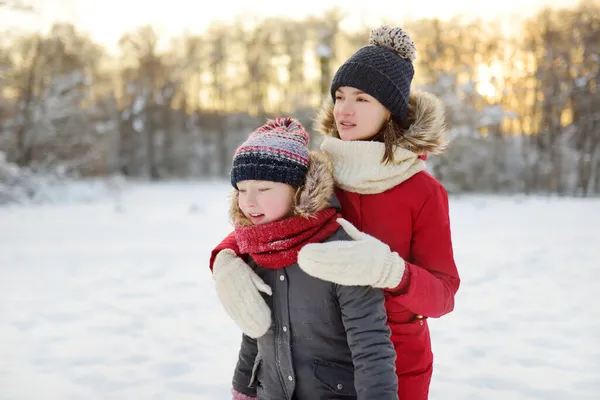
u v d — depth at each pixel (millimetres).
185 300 5688
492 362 3811
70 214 16266
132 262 7859
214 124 50156
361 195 1755
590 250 8648
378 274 1480
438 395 3238
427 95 1864
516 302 5492
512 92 37156
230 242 1775
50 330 4691
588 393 3264
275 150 1601
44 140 29984
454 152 29453
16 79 30828
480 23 37469
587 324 4719
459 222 14086
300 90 47844
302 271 1599
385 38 1852
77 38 35250
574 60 36844
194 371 3699
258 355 1755
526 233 11203
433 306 1599
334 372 1616
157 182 42094
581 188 33375
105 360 3932
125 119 47250
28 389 3406
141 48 48406
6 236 10914
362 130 1805
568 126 35844
